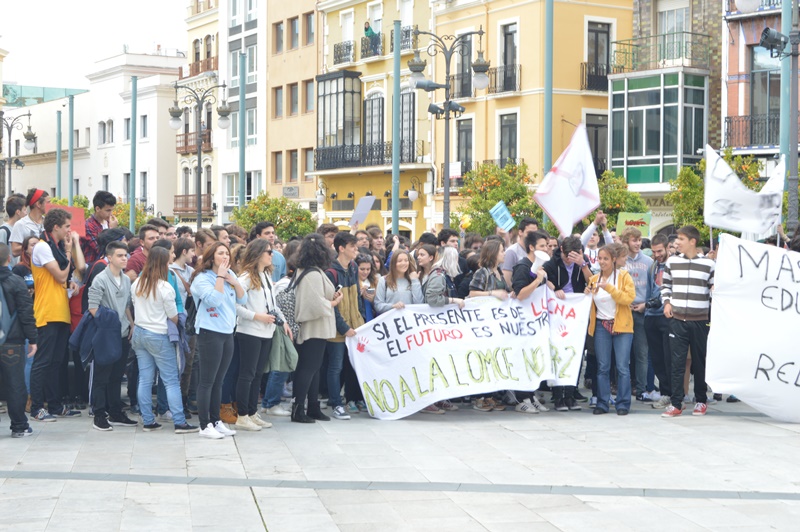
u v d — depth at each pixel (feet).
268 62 182.19
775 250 40.09
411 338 41.32
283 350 38.55
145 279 36.55
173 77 217.36
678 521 25.13
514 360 41.83
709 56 116.47
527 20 126.82
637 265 43.88
